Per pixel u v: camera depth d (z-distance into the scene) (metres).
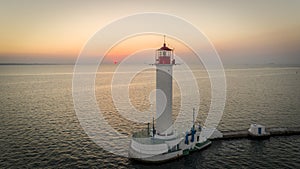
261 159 38.28
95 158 38.22
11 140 45.56
